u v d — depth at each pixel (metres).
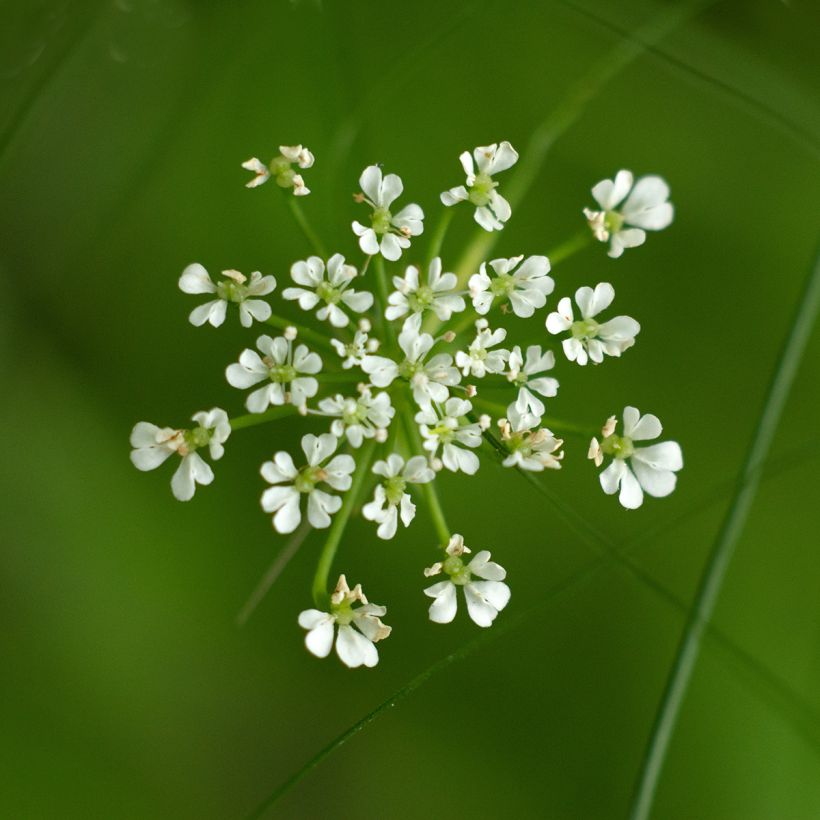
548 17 0.21
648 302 0.21
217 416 0.18
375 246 0.18
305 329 0.18
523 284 0.18
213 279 0.20
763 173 0.21
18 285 0.20
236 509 0.20
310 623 0.18
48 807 0.20
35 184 0.20
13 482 0.20
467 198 0.18
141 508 0.20
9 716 0.20
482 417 0.18
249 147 0.20
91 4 0.20
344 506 0.18
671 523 0.19
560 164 0.21
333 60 0.20
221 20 0.20
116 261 0.20
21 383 0.20
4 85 0.20
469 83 0.21
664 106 0.21
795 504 0.21
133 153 0.20
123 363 0.20
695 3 0.20
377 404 0.18
